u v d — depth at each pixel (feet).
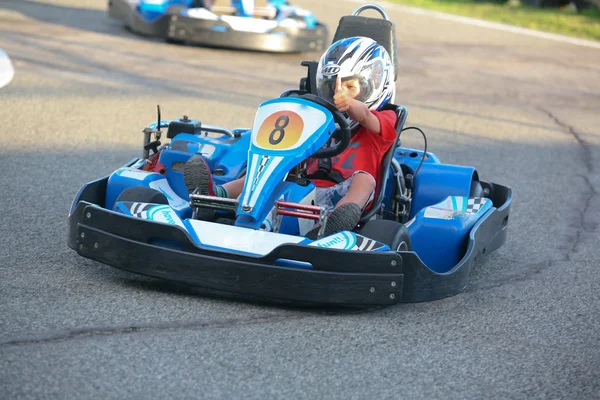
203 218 22.58
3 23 69.26
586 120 52.03
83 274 21.99
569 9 117.08
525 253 27.86
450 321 21.08
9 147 35.40
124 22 71.05
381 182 24.47
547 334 20.72
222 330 19.08
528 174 38.65
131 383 16.26
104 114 42.70
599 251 28.55
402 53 72.49
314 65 26.53
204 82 52.65
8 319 18.69
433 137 44.37
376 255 19.83
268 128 22.94
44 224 26.12
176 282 20.35
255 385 16.63
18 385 15.74
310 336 19.21
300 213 21.40
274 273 19.65
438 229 23.62
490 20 101.86
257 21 62.49
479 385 17.53
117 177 24.17
